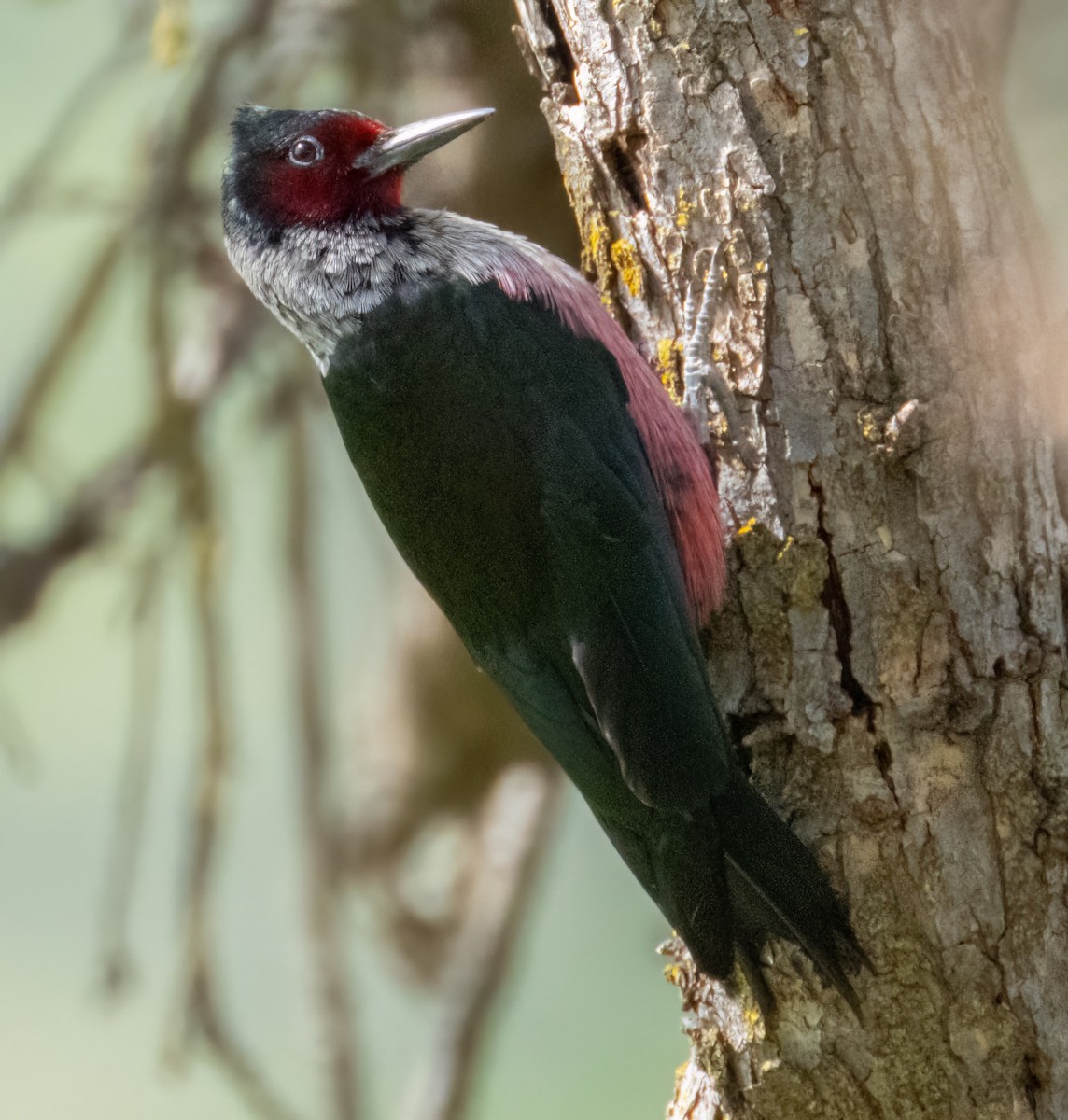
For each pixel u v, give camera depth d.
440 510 8.73
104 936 10.98
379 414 8.96
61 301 11.93
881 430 8.09
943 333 8.11
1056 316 8.28
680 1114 8.81
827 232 8.23
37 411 11.64
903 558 8.07
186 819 11.30
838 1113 8.18
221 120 11.39
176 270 11.52
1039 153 8.94
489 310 8.93
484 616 8.72
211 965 11.10
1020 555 8.05
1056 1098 7.95
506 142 11.36
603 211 9.01
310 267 9.43
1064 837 7.91
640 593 8.39
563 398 8.72
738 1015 8.33
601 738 8.45
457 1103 11.31
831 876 8.12
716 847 7.95
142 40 11.71
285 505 12.12
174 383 11.55
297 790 11.92
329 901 11.75
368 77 11.58
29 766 11.62
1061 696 7.98
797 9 8.23
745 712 8.40
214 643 11.46
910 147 8.16
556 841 13.05
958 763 8.01
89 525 11.55
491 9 11.29
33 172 11.52
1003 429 8.07
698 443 8.55
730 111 8.36
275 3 11.41
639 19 8.51
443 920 12.16
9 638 11.62
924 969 8.01
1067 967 7.95
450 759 12.13
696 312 8.56
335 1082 11.46
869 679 8.09
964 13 8.30
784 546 8.25
